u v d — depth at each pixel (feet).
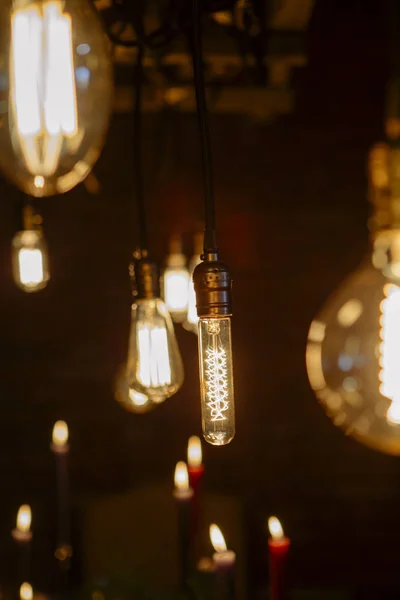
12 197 8.73
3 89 3.30
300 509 9.01
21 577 5.61
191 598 5.38
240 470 9.00
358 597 8.94
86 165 3.51
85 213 8.95
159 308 4.09
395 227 4.72
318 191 9.05
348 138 9.06
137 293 4.13
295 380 9.03
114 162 8.72
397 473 9.00
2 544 8.80
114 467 8.98
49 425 8.98
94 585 5.86
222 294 3.52
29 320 8.97
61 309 8.98
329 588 8.97
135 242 8.97
